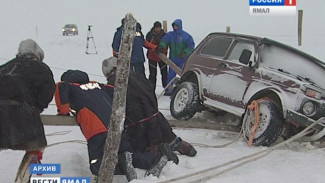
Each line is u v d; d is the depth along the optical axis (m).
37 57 4.75
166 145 5.30
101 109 5.07
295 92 6.61
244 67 7.46
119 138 4.48
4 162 5.85
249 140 6.75
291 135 7.12
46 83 4.52
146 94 5.65
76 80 5.28
